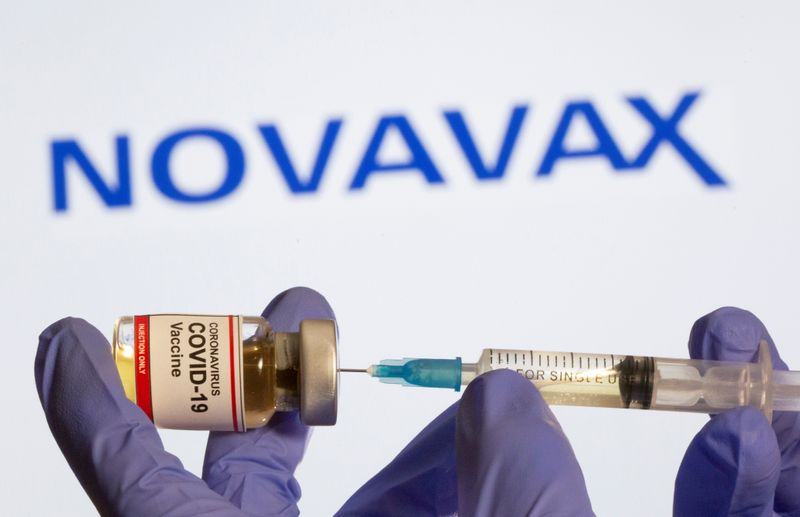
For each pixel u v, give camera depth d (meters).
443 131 1.87
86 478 0.98
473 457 0.99
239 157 1.87
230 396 0.97
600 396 1.12
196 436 1.77
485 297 1.81
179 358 0.97
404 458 1.26
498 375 1.03
